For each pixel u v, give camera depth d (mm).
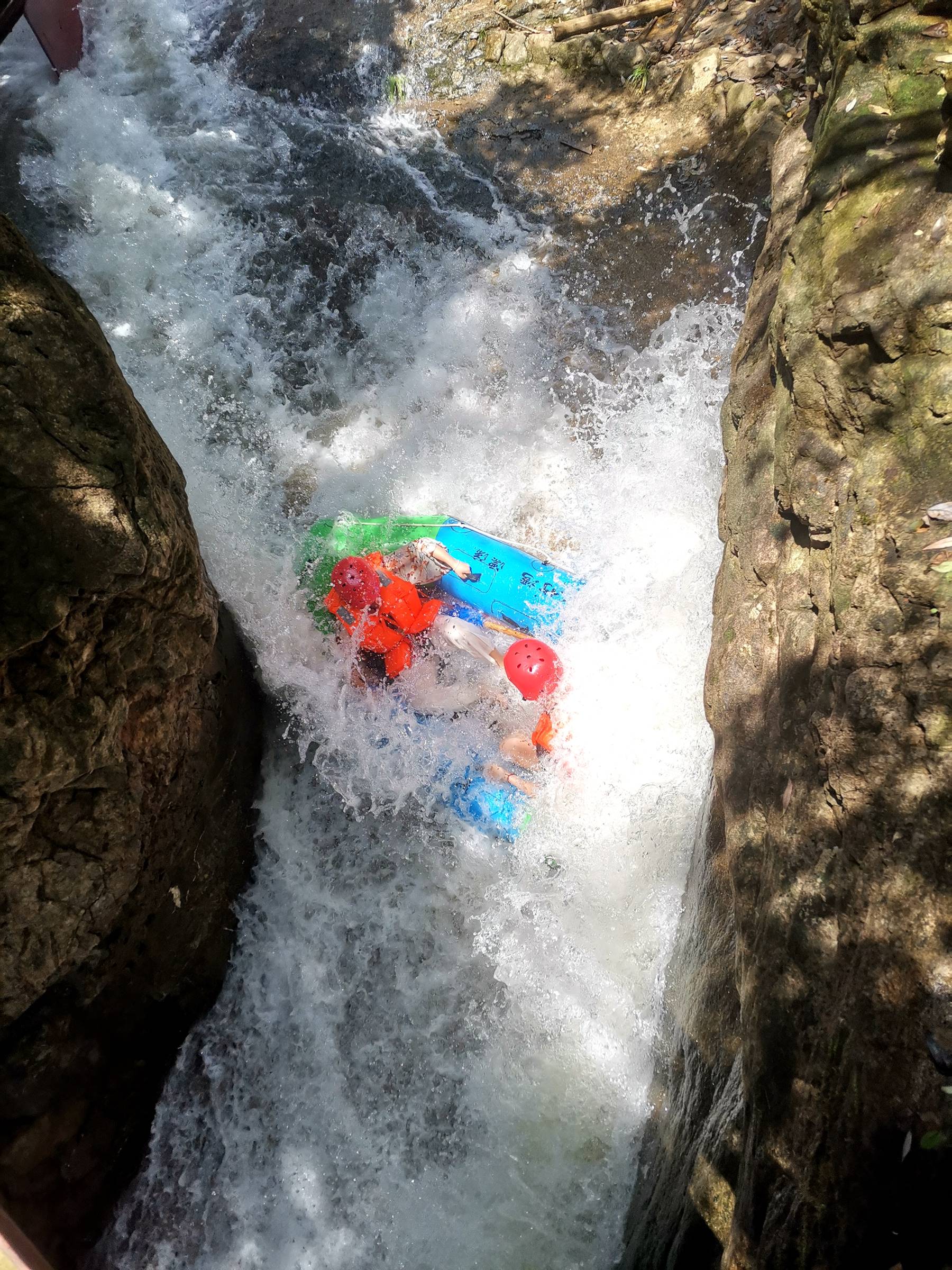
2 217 2955
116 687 3146
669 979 3664
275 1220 3730
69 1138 3316
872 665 2652
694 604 4492
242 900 4227
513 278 6582
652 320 6203
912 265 2980
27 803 2848
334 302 6625
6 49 7797
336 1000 4133
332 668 4773
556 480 5719
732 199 6359
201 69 8016
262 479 5906
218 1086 3916
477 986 4098
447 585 5121
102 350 3080
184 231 6914
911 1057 2189
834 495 3105
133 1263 3562
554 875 4203
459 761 4570
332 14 8344
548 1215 3586
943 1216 2008
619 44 7266
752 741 3197
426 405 6164
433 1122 3848
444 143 7500
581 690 4527
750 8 7047
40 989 3064
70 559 2822
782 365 3553
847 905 2477
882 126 3297
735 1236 2500
